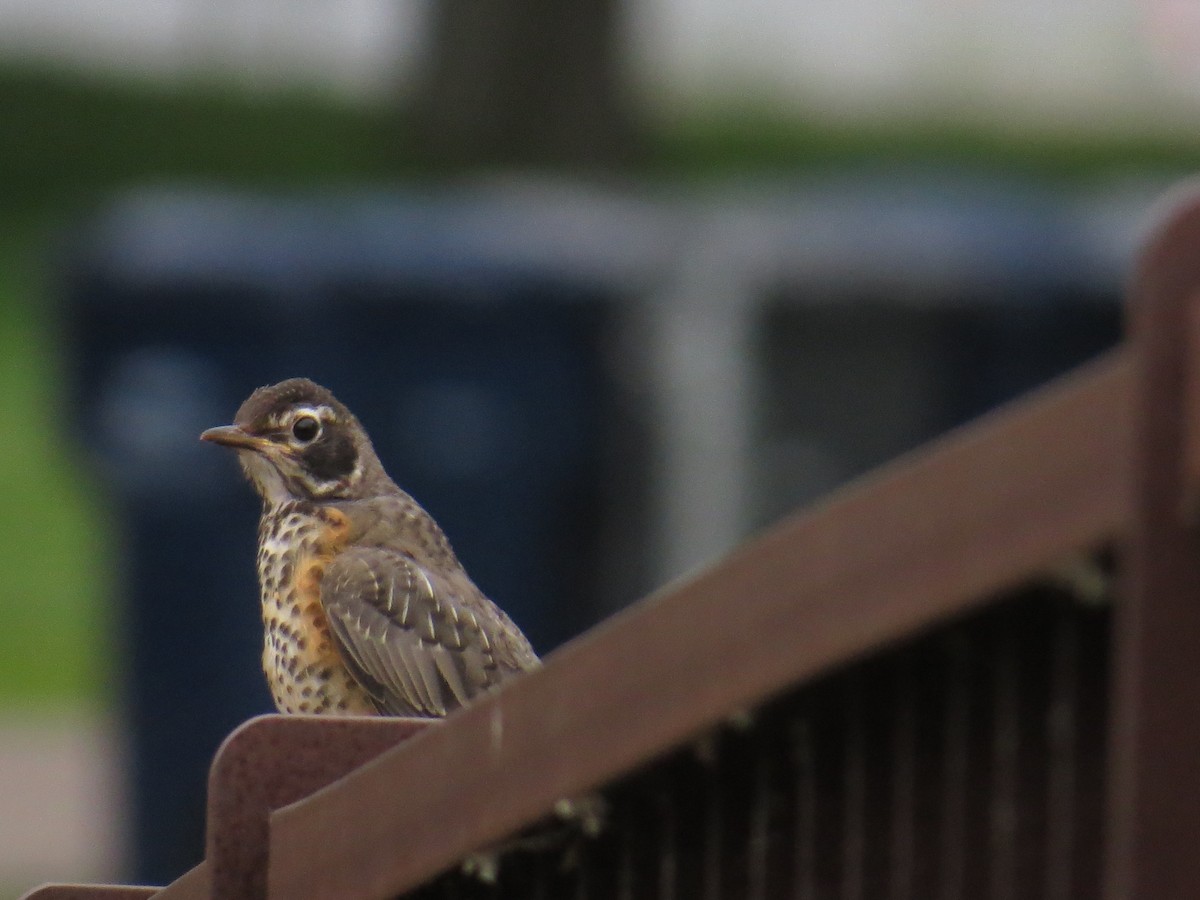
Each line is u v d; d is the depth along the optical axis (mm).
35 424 28297
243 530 13180
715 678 3742
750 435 13453
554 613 13656
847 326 13312
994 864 3686
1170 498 3213
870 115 43625
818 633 3596
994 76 45094
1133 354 3229
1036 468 3328
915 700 3795
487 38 29344
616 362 13656
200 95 42938
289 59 45125
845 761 3904
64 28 45406
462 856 4211
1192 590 3213
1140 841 3225
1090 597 3461
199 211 14789
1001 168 38938
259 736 4727
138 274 13219
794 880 3986
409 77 30078
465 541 13594
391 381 13523
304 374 13406
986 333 13219
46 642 21781
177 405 13266
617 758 3906
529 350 13570
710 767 4090
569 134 29281
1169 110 44250
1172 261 3213
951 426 13242
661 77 44562
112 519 13617
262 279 13289
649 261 13633
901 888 3803
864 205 14414
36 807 16266
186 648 13180
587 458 13633
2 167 38875
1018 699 3660
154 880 13195
